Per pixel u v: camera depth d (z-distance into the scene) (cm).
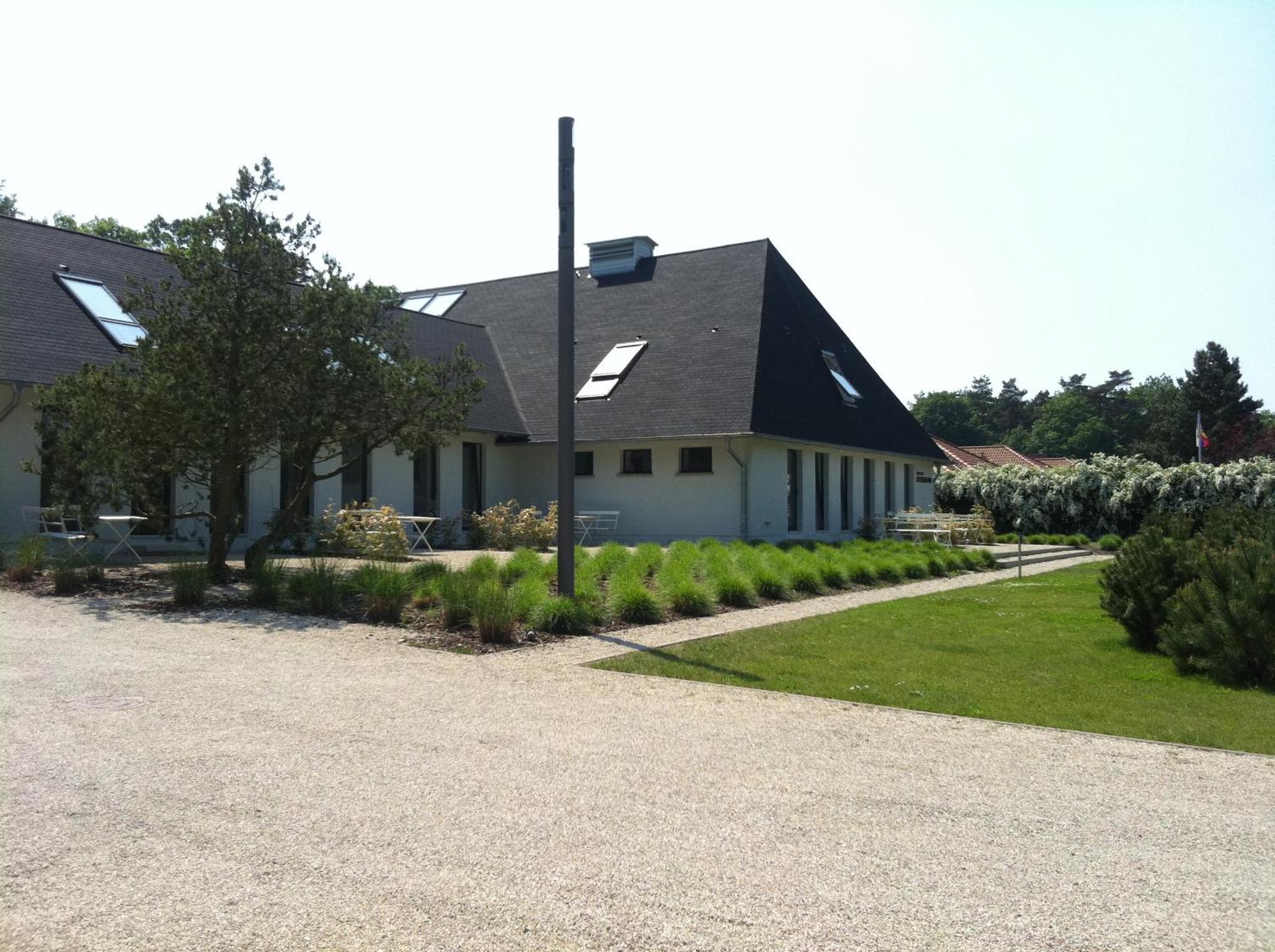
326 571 1103
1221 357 6456
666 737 566
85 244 1811
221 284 1152
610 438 2134
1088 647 937
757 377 2105
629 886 350
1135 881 363
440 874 359
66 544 1362
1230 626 766
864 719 626
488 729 575
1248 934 319
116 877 351
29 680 680
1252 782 497
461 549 2030
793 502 2277
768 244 2539
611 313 2555
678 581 1157
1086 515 3039
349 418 1229
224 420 1109
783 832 409
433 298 3047
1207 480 2808
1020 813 441
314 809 428
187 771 478
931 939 313
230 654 798
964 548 2278
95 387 1108
